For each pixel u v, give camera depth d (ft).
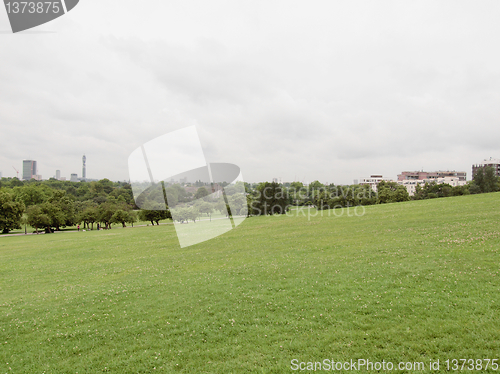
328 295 36.50
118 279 55.06
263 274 49.49
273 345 26.02
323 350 24.53
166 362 24.77
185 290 43.91
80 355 26.78
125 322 33.42
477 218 79.87
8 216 224.74
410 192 585.22
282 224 130.52
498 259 42.52
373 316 29.48
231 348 26.23
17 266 76.84
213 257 70.23
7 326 34.35
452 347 22.94
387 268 44.88
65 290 49.26
